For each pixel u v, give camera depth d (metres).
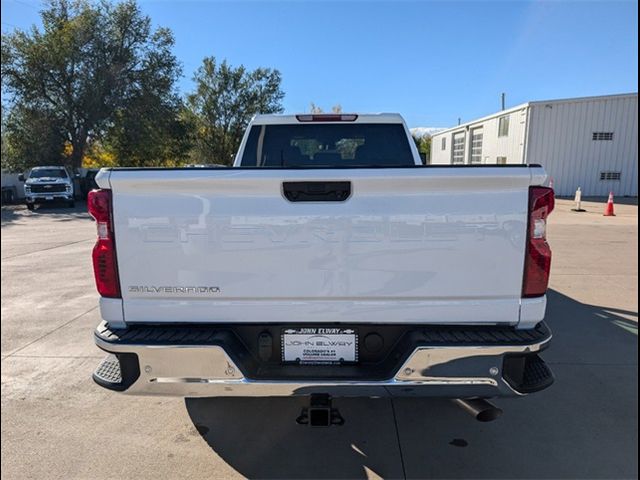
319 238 2.26
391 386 2.24
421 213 2.23
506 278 2.25
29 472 2.56
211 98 45.84
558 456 2.69
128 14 28.12
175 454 2.73
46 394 3.43
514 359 2.27
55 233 12.41
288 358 2.39
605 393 3.41
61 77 26.44
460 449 2.76
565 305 5.50
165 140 30.75
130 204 2.27
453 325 2.30
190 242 2.28
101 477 2.52
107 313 2.36
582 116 22.30
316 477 2.52
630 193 22.88
